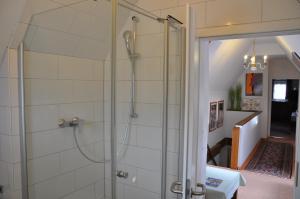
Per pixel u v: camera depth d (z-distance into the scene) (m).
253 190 3.70
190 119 1.22
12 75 1.37
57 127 1.67
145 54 1.80
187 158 1.23
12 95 1.37
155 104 1.80
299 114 1.89
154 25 1.73
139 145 1.89
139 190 1.91
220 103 6.62
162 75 1.74
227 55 4.80
